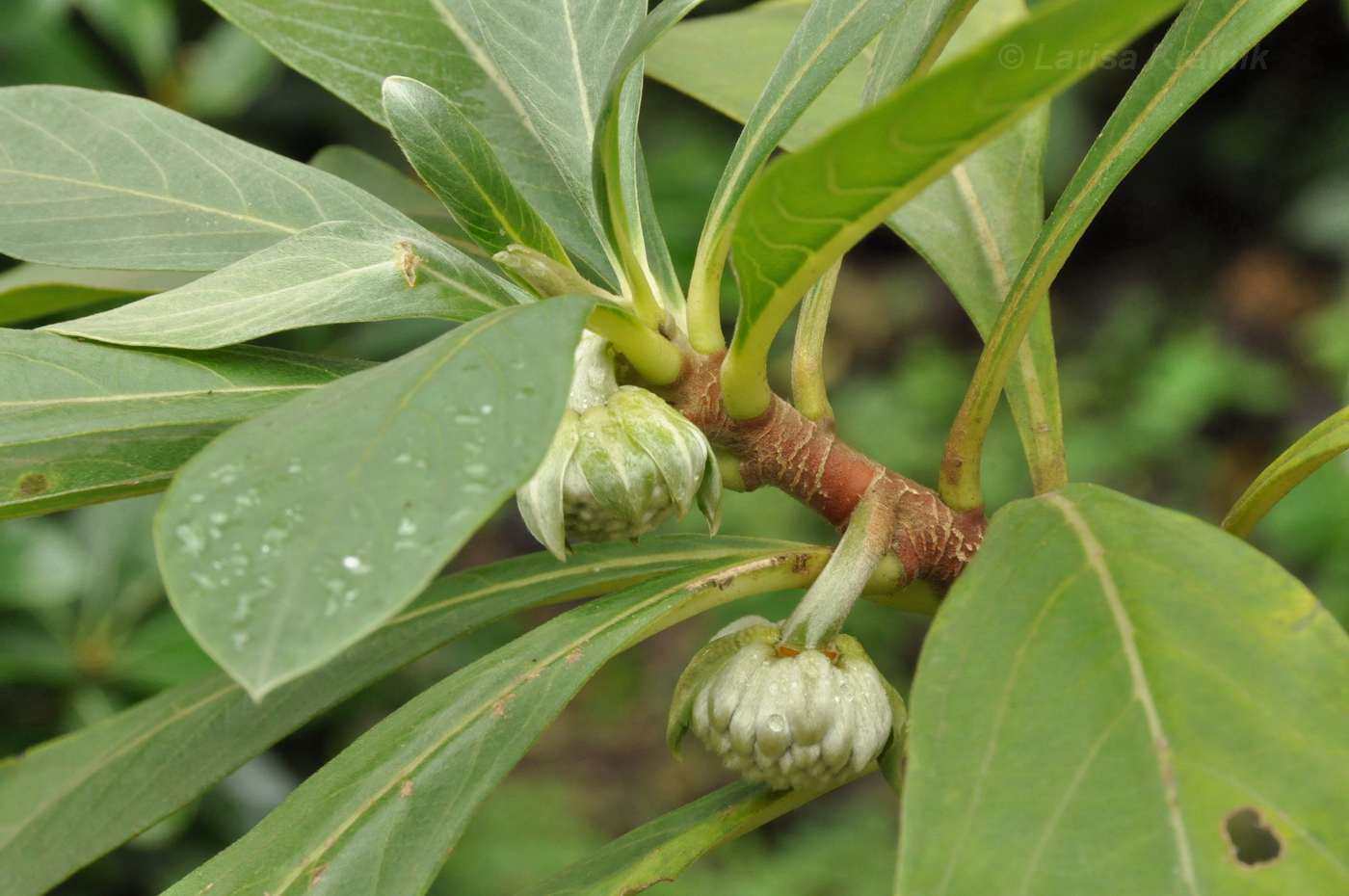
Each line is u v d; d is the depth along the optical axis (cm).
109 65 71
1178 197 166
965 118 25
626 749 148
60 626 60
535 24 32
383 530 25
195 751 33
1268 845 26
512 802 135
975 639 27
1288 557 120
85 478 31
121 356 31
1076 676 26
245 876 30
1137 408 148
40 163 33
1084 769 26
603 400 30
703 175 108
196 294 30
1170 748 26
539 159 35
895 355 166
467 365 26
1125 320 160
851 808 133
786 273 28
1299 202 155
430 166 30
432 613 34
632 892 31
